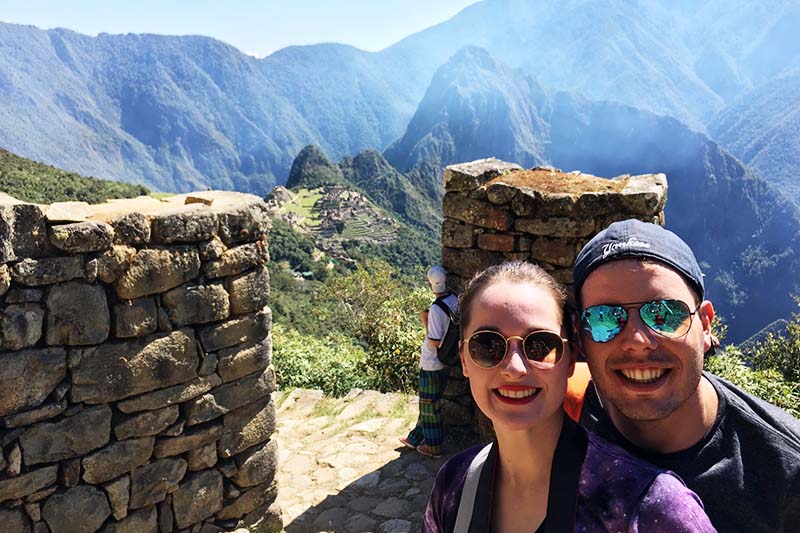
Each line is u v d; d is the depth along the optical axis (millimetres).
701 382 1480
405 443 5207
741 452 1360
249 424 3836
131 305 3166
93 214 3084
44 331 2912
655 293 1336
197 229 3369
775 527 1278
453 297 4602
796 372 11055
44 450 2967
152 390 3312
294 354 8578
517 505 1312
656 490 1123
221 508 3771
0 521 2881
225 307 3588
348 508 4383
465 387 5027
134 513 3334
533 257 4430
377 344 8266
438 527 1483
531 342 1299
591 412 1635
